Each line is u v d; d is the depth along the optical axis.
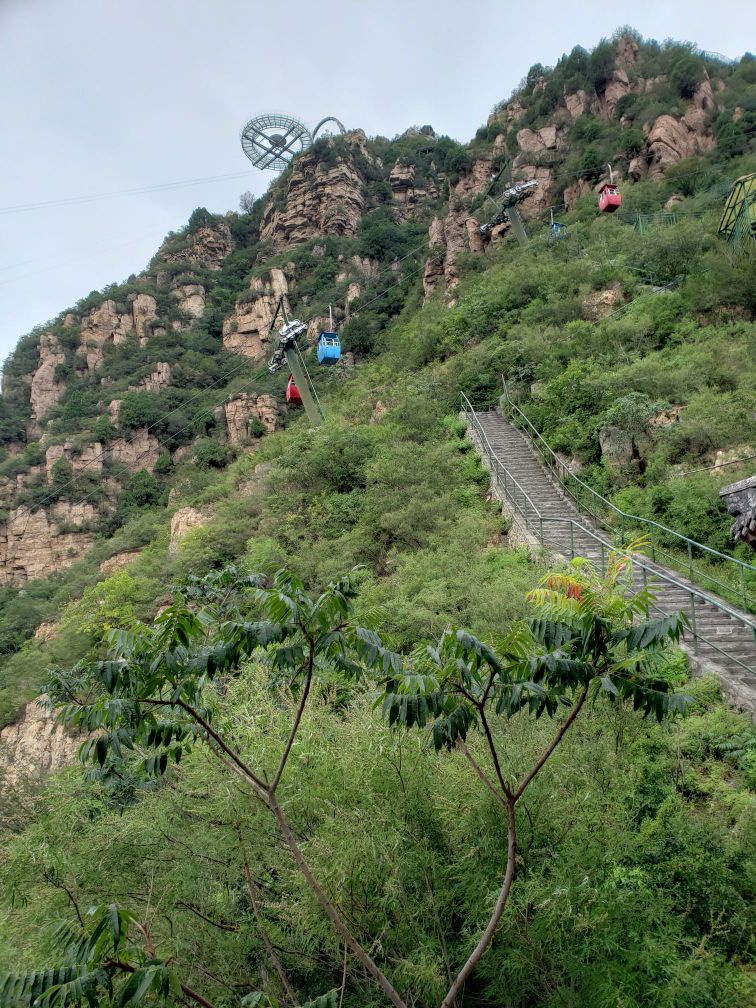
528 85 74.00
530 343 24.20
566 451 17.89
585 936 4.57
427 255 55.53
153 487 52.06
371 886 4.84
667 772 6.25
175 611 3.93
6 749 8.91
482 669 4.80
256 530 19.11
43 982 3.15
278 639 3.84
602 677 3.96
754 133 48.72
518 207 52.41
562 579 4.29
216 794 5.20
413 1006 4.52
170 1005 3.94
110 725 3.84
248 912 5.14
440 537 15.23
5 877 5.12
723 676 7.77
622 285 26.78
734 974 4.29
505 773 5.21
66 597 32.31
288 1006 4.68
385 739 5.30
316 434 22.36
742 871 4.97
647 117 52.03
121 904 5.24
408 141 98.56
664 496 13.98
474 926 5.01
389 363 33.78
